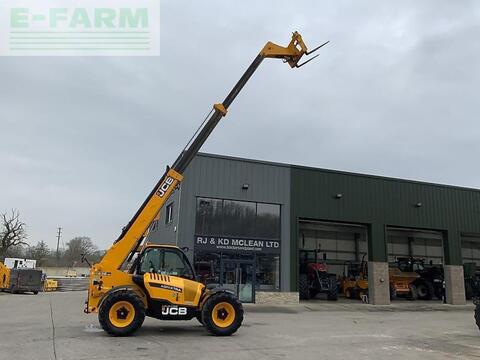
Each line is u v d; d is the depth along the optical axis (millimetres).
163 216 25906
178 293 11016
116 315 10359
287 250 23125
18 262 50875
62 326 12258
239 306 11102
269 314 18094
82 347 8938
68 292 39000
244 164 23078
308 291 26891
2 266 36000
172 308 10922
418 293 29531
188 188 21781
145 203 11969
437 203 27625
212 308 10922
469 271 32031
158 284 10891
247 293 22062
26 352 8367
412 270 30078
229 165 22750
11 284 34844
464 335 12953
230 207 22484
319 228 32344
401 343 11016
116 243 11438
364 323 15656
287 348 9625
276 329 12953
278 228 23281
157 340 10008
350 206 25141
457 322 16828
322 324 14859
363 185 25719
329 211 24562
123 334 10297
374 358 8891
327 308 21797
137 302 10430
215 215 22125
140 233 11656
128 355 8258
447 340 11852
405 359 8906
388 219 26016
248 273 22219
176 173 12383
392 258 34438
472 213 28578
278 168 23828
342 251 33031
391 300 28500
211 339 10391
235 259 22094
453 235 27750
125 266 11484
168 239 23828
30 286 34312
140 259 11320
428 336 12547
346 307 22734
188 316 11133
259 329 12789
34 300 25156
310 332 12547
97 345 9188
